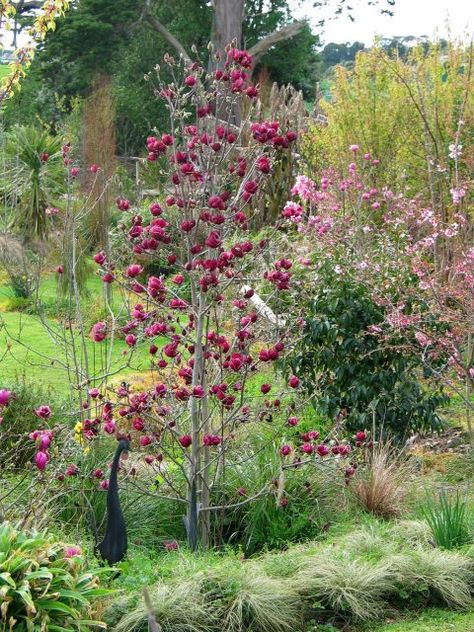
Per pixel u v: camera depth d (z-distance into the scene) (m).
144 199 15.59
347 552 5.23
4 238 15.86
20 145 17.45
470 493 6.75
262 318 7.94
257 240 11.45
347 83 13.67
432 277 7.82
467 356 8.05
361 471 6.66
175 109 5.73
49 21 9.66
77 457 6.10
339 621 4.87
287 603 4.82
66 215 8.97
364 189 10.86
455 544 5.51
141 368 10.18
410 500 6.54
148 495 5.91
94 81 31.03
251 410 6.41
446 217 11.25
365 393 7.55
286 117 15.27
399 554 5.29
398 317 7.20
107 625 4.45
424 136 11.63
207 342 5.88
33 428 6.86
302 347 7.72
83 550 4.88
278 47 36.12
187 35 34.66
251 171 5.75
